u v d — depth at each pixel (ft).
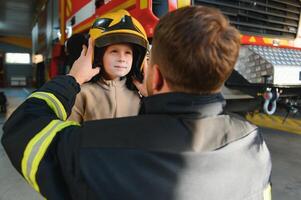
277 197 8.29
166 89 2.41
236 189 2.23
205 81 2.21
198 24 2.15
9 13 33.73
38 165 2.28
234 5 8.89
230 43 2.20
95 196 2.06
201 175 2.10
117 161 2.08
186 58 2.13
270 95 8.29
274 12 9.81
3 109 21.04
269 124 17.93
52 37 17.06
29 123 2.50
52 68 16.99
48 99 2.72
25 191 8.85
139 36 4.07
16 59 53.06
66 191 2.26
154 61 2.38
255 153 2.41
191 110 2.22
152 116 2.25
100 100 4.17
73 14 13.02
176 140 2.12
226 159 2.20
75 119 4.09
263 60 8.57
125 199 2.02
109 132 2.21
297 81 8.71
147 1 7.50
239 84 8.99
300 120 18.95
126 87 4.48
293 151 12.46
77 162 2.13
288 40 10.18
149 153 2.07
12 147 2.45
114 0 9.14
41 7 22.53
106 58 4.10
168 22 2.24
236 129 2.40
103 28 3.96
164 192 2.02
